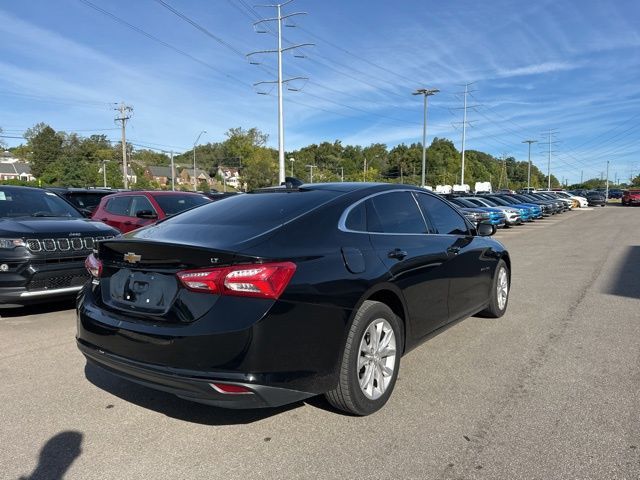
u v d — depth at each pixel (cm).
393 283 369
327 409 358
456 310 479
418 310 406
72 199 1156
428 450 300
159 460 291
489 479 270
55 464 287
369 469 280
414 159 13450
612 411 346
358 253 350
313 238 332
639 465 280
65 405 364
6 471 280
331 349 315
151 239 322
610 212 3938
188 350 285
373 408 347
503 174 13600
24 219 641
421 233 441
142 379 307
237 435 320
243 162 12556
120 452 300
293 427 330
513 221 2384
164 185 11712
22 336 530
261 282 285
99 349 333
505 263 619
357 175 13275
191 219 379
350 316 327
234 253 287
